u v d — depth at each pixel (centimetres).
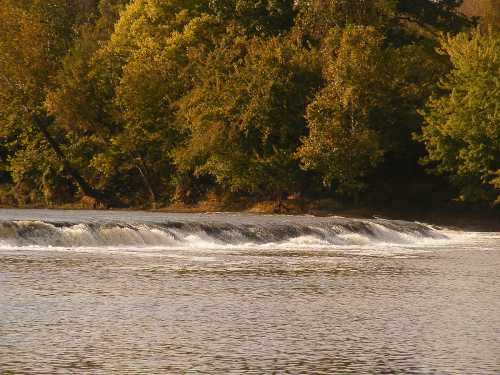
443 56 16812
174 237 10494
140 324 5728
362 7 16375
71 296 6638
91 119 17350
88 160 17862
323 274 8181
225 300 6650
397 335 5559
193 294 6875
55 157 17900
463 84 15075
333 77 15275
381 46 16438
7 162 19012
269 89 15538
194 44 17362
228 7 17625
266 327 5728
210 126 15812
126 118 17112
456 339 5469
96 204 17525
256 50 16025
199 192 17425
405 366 4812
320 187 16425
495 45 15188
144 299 6612
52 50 18662
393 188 16588
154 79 16938
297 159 15812
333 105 15150
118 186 18150
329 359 4934
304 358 4944
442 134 14875
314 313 6234
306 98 15750
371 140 15075
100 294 6762
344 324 5875
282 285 7431
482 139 14600
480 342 5394
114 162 17425
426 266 8988
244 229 11081
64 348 5053
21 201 18162
